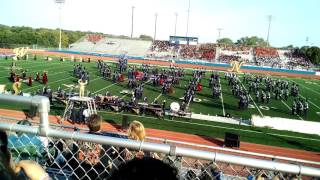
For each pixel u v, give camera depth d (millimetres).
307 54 98562
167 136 24203
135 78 47250
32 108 3271
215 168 3520
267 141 24781
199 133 25562
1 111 25891
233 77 54969
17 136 3730
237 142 22266
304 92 52562
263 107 37875
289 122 27953
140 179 1719
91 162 3844
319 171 2943
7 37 95250
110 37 107562
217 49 100875
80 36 115688
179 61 87062
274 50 101875
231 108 35875
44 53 85375
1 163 1635
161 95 40094
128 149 3477
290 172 2959
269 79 56531
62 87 39906
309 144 24797
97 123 4742
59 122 24453
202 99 39844
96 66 64875
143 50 100875
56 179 3830
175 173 1806
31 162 2514
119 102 30031
